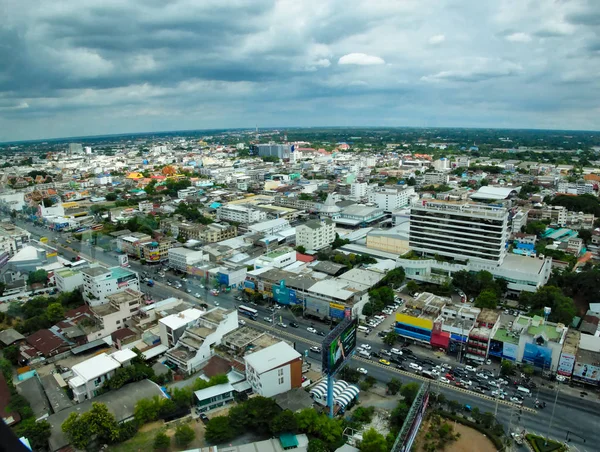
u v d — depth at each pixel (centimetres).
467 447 12588
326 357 12600
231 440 12719
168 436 12794
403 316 18250
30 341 17862
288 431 12681
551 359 15812
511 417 13800
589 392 15025
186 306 19675
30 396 14250
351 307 19388
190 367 16062
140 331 18812
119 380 14562
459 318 18088
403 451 11450
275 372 14250
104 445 12388
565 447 12444
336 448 12369
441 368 16375
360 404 14575
